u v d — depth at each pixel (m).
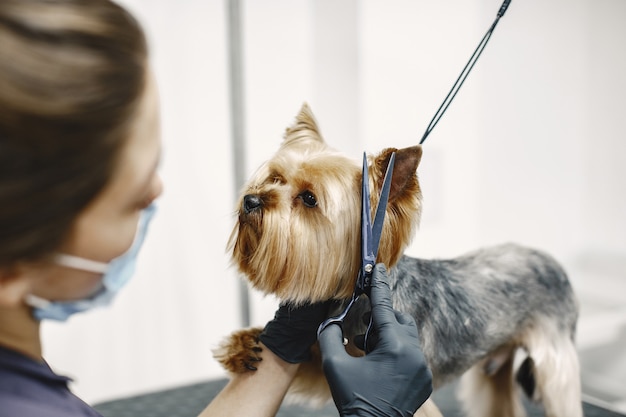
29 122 0.48
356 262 1.11
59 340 2.58
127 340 2.74
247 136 2.73
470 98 2.43
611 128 1.93
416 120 2.59
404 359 0.85
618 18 1.87
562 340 1.40
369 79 2.68
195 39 2.69
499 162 2.36
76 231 0.59
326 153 1.17
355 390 0.83
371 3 2.63
